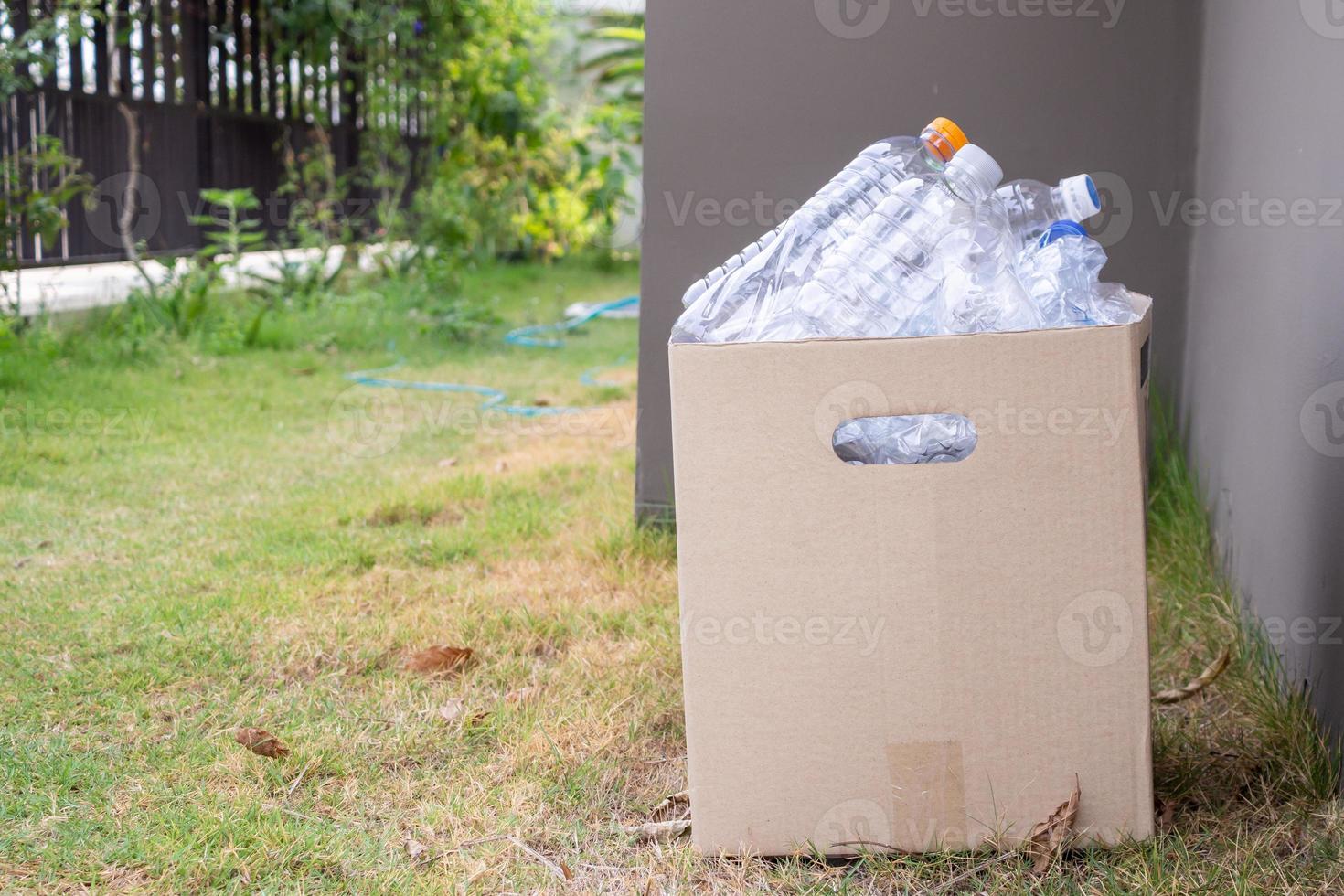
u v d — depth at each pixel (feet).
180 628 6.19
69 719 5.20
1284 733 4.75
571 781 4.74
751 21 7.68
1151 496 7.52
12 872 4.05
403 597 6.75
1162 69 7.56
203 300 15.92
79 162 14.87
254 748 4.92
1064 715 4.04
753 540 3.99
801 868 4.13
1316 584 4.89
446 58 24.20
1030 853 4.09
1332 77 4.87
